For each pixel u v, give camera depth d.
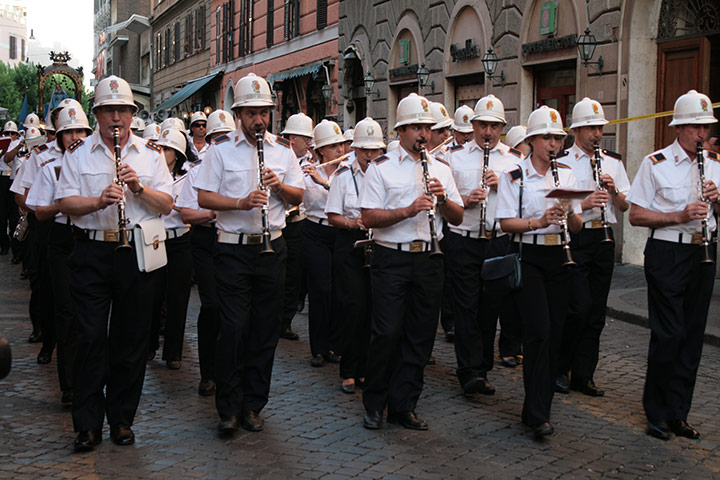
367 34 22.53
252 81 5.71
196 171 7.13
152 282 5.57
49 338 7.78
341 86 24.27
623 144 13.04
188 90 37.84
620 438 5.75
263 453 5.36
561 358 6.93
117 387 5.59
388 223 5.78
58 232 6.48
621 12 12.98
